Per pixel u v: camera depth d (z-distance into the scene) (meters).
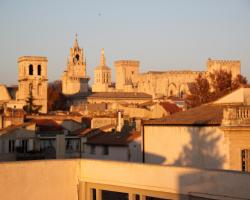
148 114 160.12
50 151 80.56
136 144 65.19
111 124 90.81
